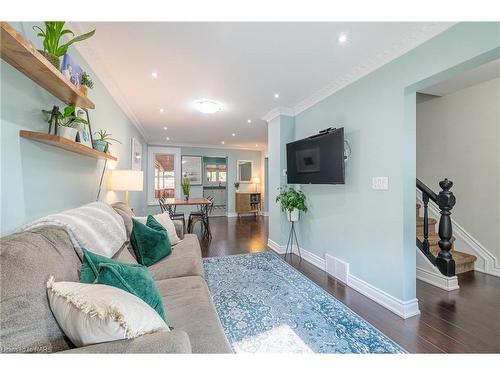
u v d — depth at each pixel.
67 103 1.65
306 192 3.39
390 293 2.04
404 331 1.71
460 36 1.55
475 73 2.72
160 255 1.98
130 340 0.70
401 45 1.90
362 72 2.32
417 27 1.70
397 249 1.99
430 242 2.92
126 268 1.06
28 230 1.10
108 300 0.73
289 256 3.54
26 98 1.24
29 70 1.18
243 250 3.84
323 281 2.62
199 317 1.14
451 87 3.09
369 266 2.27
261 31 1.75
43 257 0.90
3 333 0.67
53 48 1.28
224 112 3.84
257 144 7.26
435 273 2.51
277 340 1.59
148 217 2.36
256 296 2.22
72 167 1.80
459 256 2.92
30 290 0.76
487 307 2.06
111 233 1.58
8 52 1.02
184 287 1.48
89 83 1.74
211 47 1.97
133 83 2.69
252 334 1.66
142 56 2.11
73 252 1.14
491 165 2.89
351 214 2.51
